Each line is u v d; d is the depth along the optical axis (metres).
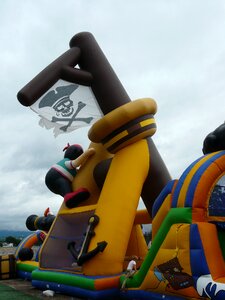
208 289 4.46
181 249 4.88
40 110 7.21
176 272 4.91
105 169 7.38
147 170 7.13
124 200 6.61
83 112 7.60
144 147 7.11
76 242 7.69
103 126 6.93
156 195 7.23
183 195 5.12
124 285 5.79
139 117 6.97
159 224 5.75
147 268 5.41
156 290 5.20
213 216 4.97
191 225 4.84
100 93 7.67
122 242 6.45
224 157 5.12
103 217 6.52
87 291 6.09
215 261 4.70
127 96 7.76
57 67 7.44
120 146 6.99
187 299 4.74
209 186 5.00
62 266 7.71
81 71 7.67
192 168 5.26
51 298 6.42
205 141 5.48
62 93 7.53
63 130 7.37
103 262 6.22
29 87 7.07
